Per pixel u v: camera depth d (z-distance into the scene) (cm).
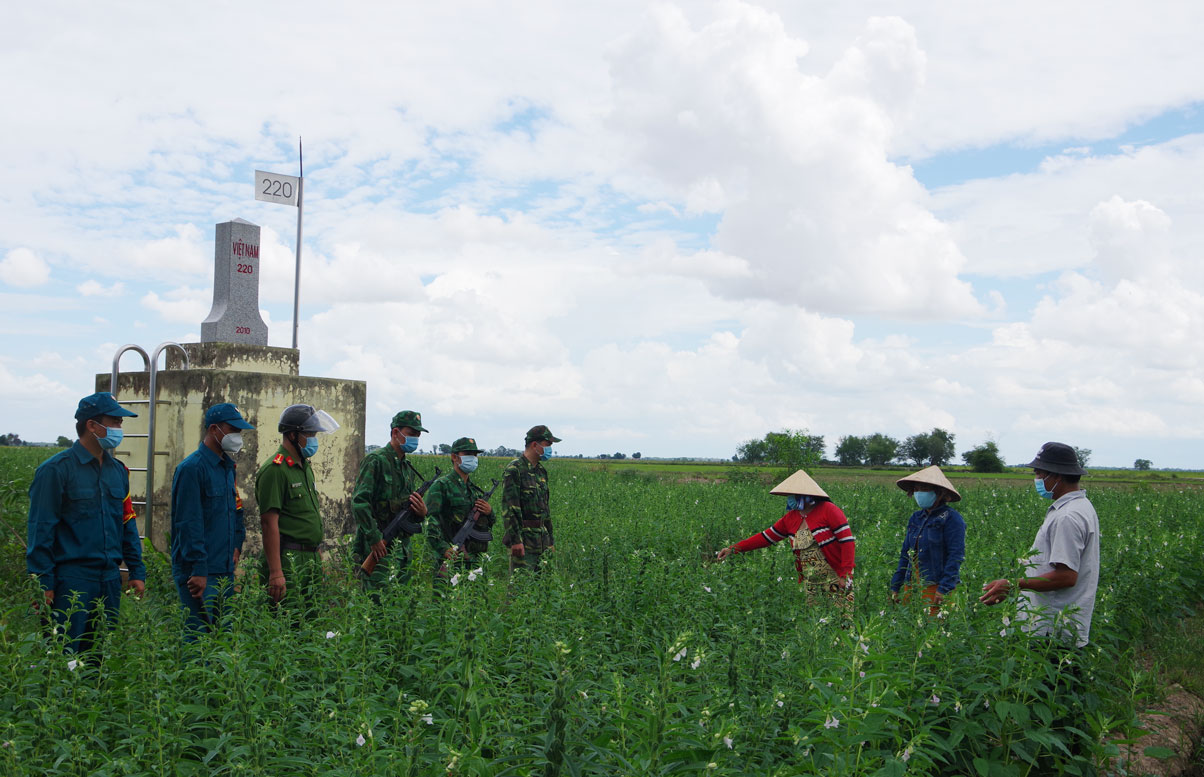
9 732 385
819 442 3594
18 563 943
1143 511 1908
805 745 419
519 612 612
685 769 384
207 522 673
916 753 429
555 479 3052
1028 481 5928
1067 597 573
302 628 577
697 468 9731
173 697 442
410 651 532
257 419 1002
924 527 796
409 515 836
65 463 634
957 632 542
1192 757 627
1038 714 506
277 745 400
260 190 1207
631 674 593
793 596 816
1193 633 980
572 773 341
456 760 356
